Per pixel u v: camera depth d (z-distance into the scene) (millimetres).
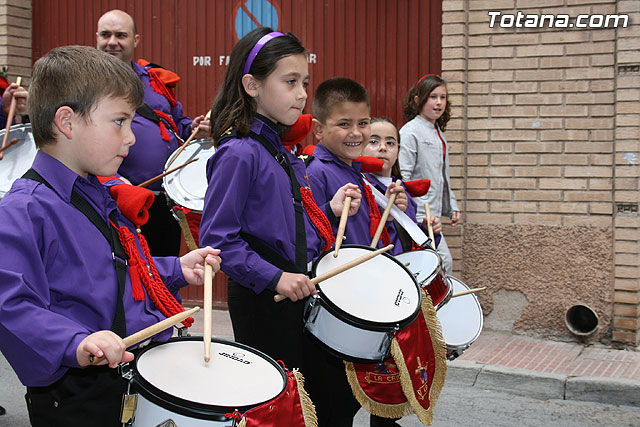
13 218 1799
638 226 5438
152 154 4570
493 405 4594
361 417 4418
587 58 5527
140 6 6816
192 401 1741
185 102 6746
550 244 5691
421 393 2703
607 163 5535
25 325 1712
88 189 1982
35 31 7160
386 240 3490
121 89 1934
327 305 2506
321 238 2904
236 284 2816
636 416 4465
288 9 6363
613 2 5418
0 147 4172
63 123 1893
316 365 2883
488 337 5750
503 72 5742
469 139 5863
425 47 6004
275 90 2695
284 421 1895
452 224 5500
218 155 2703
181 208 3645
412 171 5434
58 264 1871
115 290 1959
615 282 5496
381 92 6137
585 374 4883
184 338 2129
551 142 5664
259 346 2766
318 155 3395
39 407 1973
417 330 2721
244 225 2689
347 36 6211
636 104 5367
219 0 6586
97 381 1971
